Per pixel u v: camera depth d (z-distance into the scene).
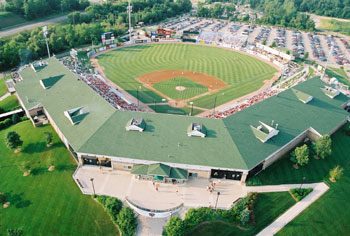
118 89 119.25
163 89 121.19
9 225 57.75
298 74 140.38
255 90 123.12
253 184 67.94
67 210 61.03
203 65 152.88
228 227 58.22
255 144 72.12
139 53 168.88
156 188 65.62
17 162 73.62
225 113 98.50
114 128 74.12
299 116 86.69
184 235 56.16
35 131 85.69
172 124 76.44
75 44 175.12
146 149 69.06
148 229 57.31
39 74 109.00
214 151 69.06
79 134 73.75
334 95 99.62
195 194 64.94
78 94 90.69
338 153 82.06
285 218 60.66
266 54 171.00
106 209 59.75
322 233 58.25
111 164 70.25
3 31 187.88
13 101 106.56
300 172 73.31
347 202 65.88
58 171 70.81
